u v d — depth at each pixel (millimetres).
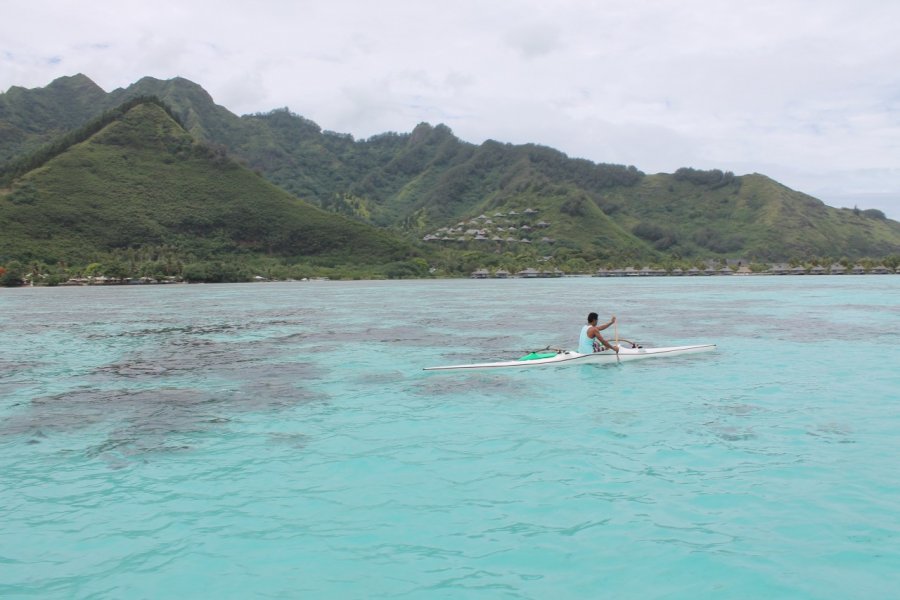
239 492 9484
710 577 6891
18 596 6672
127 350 24891
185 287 100062
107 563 7379
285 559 7438
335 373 19266
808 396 15297
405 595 6613
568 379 17672
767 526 8070
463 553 7531
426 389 16672
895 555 7289
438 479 9945
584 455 10969
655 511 8594
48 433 12625
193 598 6594
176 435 12477
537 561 7312
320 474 10234
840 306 46375
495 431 12539
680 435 12031
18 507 8953
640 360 20625
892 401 14711
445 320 37375
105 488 9664
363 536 8008
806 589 6621
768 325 32344
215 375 19094
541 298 61531
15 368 20578
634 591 6648
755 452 10961
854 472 9914
